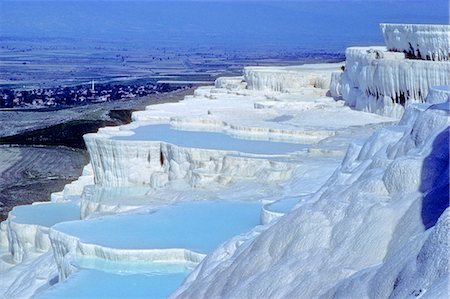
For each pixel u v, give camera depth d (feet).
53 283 79.30
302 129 117.39
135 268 68.28
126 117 335.26
